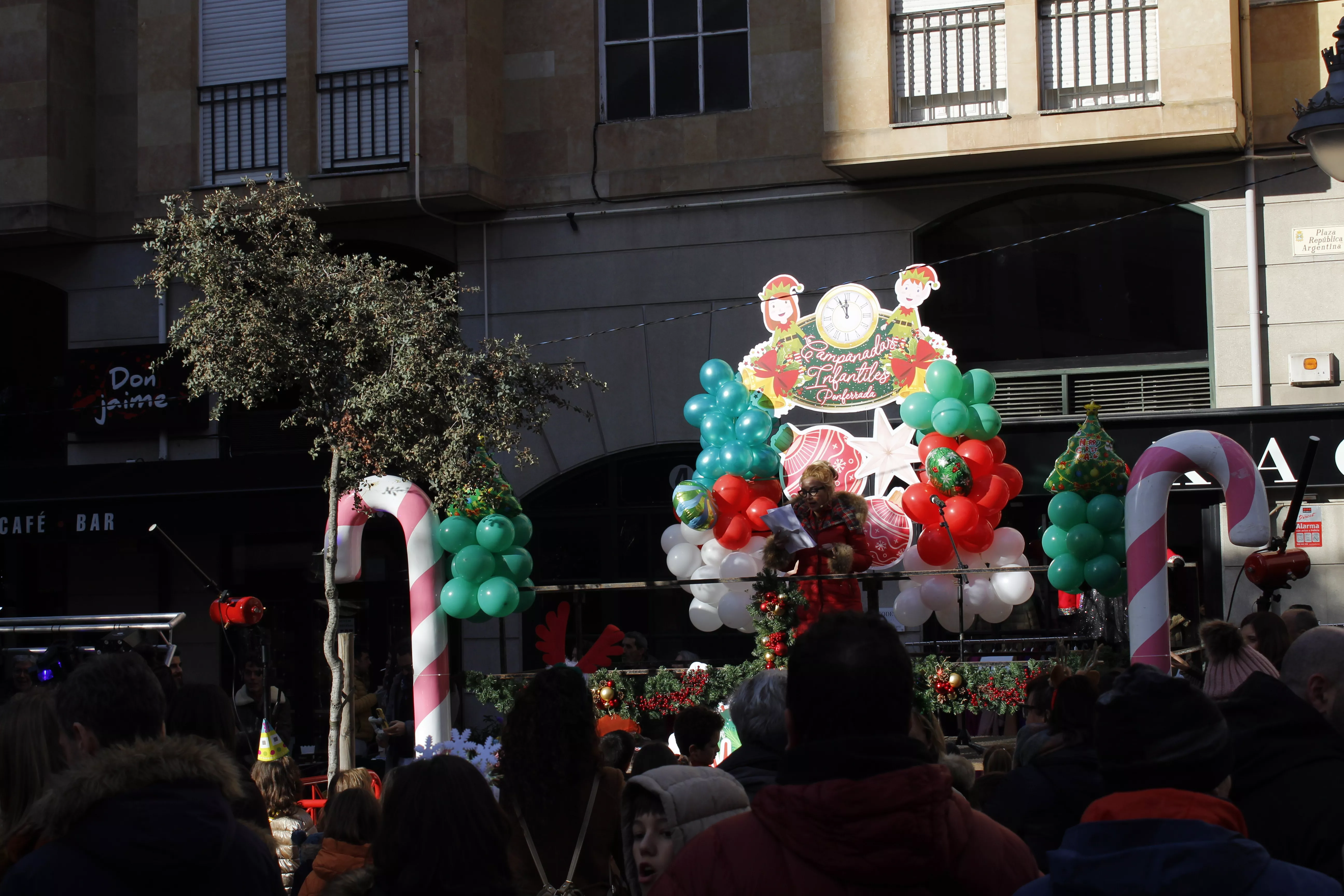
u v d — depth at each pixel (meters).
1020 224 13.22
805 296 13.32
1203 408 12.61
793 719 2.73
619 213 13.78
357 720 11.45
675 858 2.84
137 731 3.48
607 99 14.10
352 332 9.16
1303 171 12.43
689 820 3.45
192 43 14.69
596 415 13.67
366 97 14.20
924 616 9.85
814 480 9.15
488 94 13.89
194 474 14.14
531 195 14.01
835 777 2.56
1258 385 12.36
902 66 13.03
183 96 14.64
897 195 13.20
